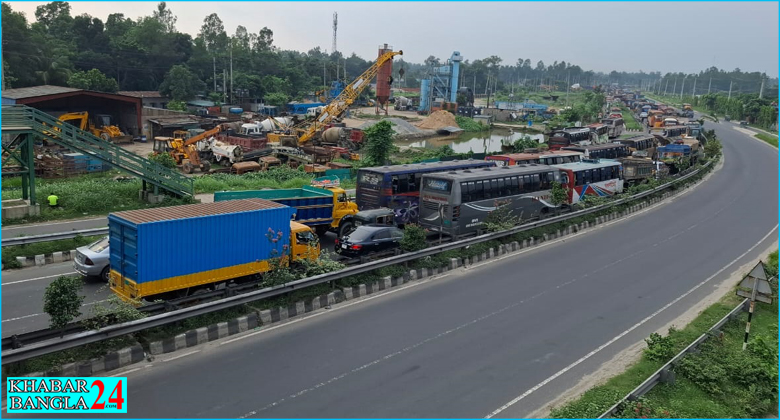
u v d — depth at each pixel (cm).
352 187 4100
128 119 6800
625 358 1523
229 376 1338
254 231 1803
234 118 8681
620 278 2275
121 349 1373
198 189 3650
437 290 2056
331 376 1357
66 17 10831
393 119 10262
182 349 1473
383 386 1318
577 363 1483
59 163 3931
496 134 10844
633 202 3812
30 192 2711
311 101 12488
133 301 1516
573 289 2116
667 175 4991
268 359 1436
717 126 11850
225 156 5069
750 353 1566
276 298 1748
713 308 1933
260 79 11681
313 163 5116
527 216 3138
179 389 1266
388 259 2080
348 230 2756
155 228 1569
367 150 5809
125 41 10488
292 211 1909
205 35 14562
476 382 1356
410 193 2978
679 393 1350
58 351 1275
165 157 4272
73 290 1347
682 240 2984
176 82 9725
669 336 1597
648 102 19562
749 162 6581
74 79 8119
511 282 2181
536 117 13238
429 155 5941
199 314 1536
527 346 1579
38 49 7956
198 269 1678
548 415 1217
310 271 1873
